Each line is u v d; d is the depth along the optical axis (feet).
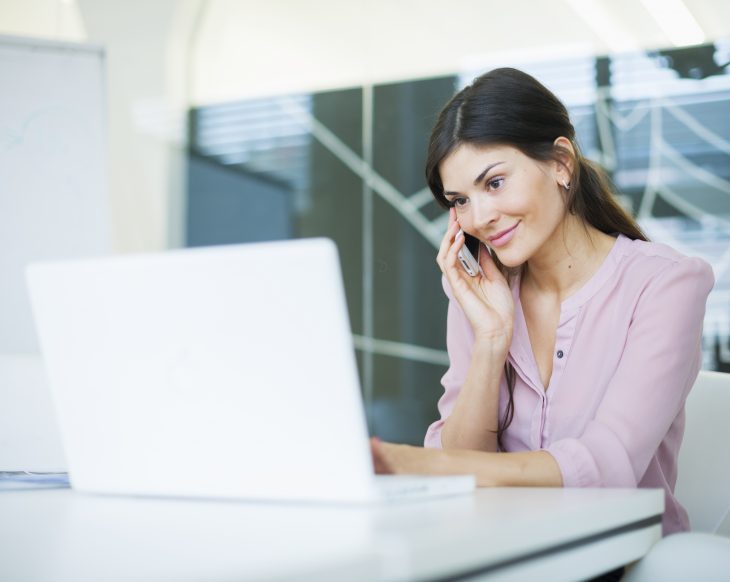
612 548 2.92
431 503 2.92
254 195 17.47
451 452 3.76
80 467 3.37
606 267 5.00
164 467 3.13
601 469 4.01
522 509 2.72
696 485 4.99
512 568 2.41
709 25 14.24
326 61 16.99
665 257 4.86
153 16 17.61
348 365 2.71
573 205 5.07
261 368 2.81
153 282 2.94
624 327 4.76
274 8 17.20
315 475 2.86
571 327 5.02
